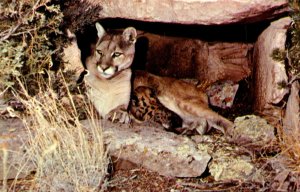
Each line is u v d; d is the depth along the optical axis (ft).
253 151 14.26
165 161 13.74
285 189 13.30
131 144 13.82
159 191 13.43
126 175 13.71
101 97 15.33
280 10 14.47
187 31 16.48
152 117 15.48
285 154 13.85
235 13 14.42
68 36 14.87
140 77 15.75
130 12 14.92
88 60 15.40
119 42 15.16
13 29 13.98
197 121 15.42
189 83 15.88
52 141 13.35
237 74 16.56
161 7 14.73
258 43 15.80
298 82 14.67
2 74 13.87
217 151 14.26
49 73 14.30
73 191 13.12
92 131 13.70
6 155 13.02
